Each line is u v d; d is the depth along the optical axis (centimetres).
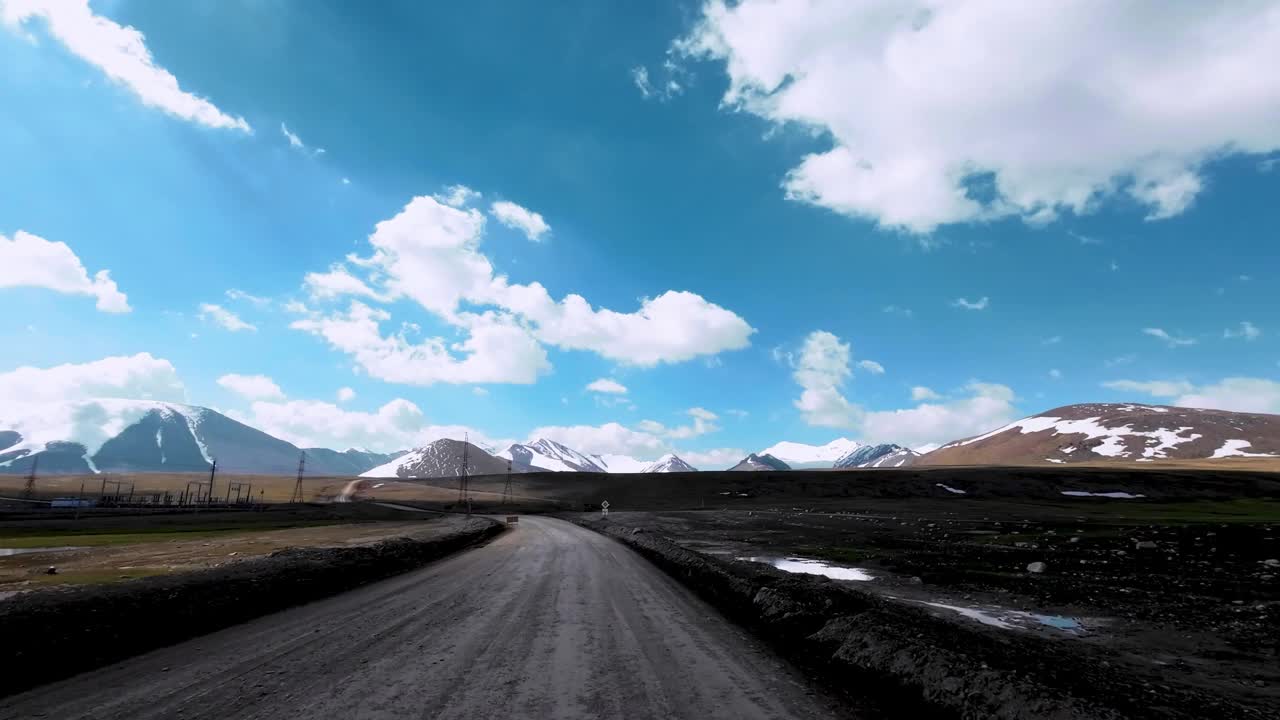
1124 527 4316
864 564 2273
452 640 847
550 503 13425
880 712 565
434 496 16112
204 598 1002
